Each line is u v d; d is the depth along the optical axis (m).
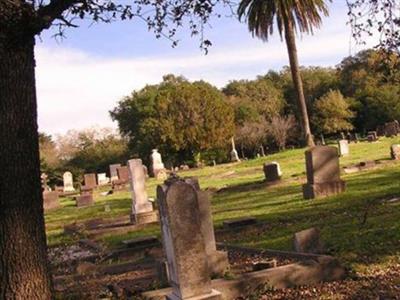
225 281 7.63
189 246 6.83
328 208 15.16
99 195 36.97
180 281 6.76
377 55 10.30
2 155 5.12
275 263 8.48
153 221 18.56
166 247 7.27
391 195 15.39
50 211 28.92
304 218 14.20
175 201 6.82
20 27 5.09
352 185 19.78
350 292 7.21
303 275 7.88
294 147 64.38
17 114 5.18
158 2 7.23
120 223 19.39
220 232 13.92
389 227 10.52
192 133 58.41
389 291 7.04
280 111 72.88
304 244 9.38
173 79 75.50
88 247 15.16
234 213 17.75
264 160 40.53
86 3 5.95
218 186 28.48
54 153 67.38
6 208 5.12
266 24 37.41
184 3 7.23
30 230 5.21
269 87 74.75
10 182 5.14
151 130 59.34
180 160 60.59
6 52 5.14
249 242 12.19
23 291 5.12
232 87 78.19
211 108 58.94
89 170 67.00
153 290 8.08
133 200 19.14
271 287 7.71
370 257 8.66
